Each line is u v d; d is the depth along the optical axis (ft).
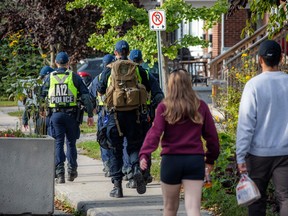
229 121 102.53
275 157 57.26
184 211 74.90
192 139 56.34
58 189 89.10
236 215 71.61
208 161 58.65
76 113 91.56
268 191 72.38
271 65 58.13
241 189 56.65
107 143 82.07
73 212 80.84
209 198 76.59
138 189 80.02
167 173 56.39
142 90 79.87
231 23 233.96
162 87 122.93
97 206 78.79
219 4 142.00
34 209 75.97
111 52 144.15
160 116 56.39
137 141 80.69
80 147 130.41
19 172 75.66
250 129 56.95
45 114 91.30
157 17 120.06
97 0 141.38
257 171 57.82
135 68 80.43
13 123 171.73
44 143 75.97
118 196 83.05
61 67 92.02
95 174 100.32
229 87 110.01
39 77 94.48
